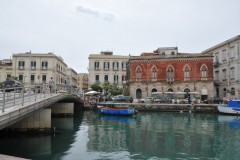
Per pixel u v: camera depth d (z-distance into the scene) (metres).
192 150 20.97
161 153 19.92
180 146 22.34
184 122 38.97
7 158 10.40
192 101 58.50
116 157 18.66
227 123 37.81
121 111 48.34
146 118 44.66
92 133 28.77
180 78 68.00
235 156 19.20
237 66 59.66
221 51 67.94
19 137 24.64
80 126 34.56
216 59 71.06
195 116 47.56
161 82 69.06
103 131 30.31
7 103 18.64
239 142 24.02
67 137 25.88
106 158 18.39
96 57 88.62
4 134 25.17
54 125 35.47
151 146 22.31
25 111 18.69
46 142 23.02
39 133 25.56
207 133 29.02
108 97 70.69
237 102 49.06
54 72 81.88
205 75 66.69
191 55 67.75
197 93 61.81
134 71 71.00
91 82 88.12
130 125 35.62
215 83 69.56
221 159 18.42
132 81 70.75
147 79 70.00
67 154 19.23
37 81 80.94
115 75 88.62
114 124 36.75
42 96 27.00
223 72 66.88
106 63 88.81
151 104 56.25
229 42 62.81
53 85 38.56
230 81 63.03
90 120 41.84
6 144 21.83
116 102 62.59
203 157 18.91
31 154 19.03
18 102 20.89
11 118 16.03
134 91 70.56
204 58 66.94
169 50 73.75
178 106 55.12
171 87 68.50
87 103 62.22
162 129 31.94
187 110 54.38
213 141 24.48
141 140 24.86
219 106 50.72
